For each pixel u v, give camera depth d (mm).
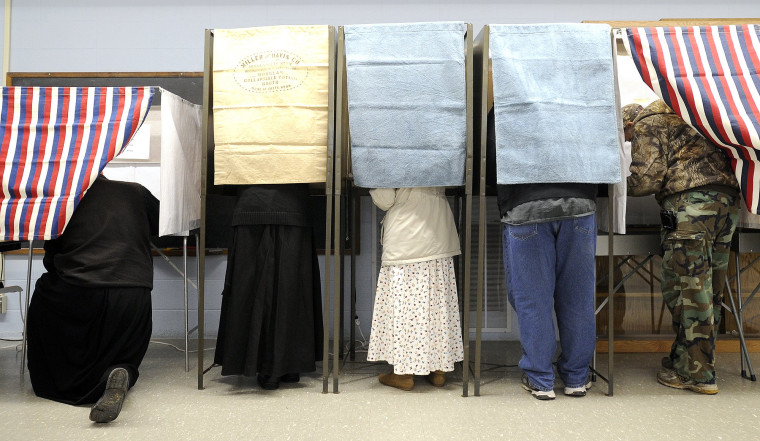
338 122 2512
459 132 2477
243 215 2529
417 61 2473
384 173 2465
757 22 3436
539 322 2416
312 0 3641
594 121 2406
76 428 2082
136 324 2434
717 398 2443
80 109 2533
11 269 3641
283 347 2508
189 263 3643
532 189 2387
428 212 2551
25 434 2020
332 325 3635
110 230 2447
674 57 2422
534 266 2406
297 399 2438
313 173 2520
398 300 2533
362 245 3645
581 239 2383
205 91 2572
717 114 2342
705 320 2465
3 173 2447
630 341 3312
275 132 2512
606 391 2551
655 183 2543
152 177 3520
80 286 2328
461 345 2699
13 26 3648
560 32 2451
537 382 2441
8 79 3625
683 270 2488
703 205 2465
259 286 2510
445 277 2613
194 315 3635
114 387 2166
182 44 3646
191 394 2506
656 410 2283
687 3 3615
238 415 2229
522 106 2387
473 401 2408
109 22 3648
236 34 2549
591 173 2367
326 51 2518
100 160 2475
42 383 2439
